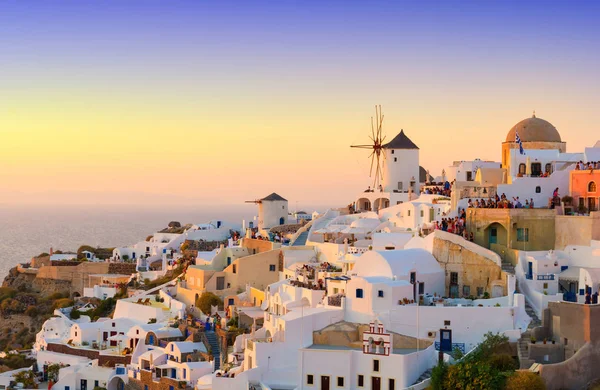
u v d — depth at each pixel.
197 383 108.62
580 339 92.00
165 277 173.38
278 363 103.12
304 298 116.31
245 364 107.12
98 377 125.00
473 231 119.25
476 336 100.62
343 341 103.44
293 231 171.38
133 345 133.00
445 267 114.44
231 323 126.69
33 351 149.38
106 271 193.00
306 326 104.12
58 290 195.88
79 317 164.25
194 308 143.75
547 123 143.25
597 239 112.12
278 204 186.62
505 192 122.69
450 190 150.75
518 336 97.38
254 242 160.75
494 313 100.50
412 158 171.62
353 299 105.88
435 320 101.50
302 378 99.31
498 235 118.00
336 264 134.38
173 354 120.50
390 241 132.62
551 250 113.06
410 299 105.38
